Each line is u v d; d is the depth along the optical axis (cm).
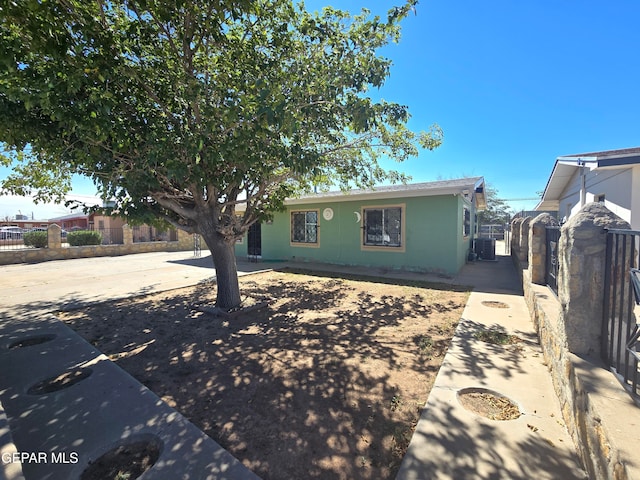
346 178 712
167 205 525
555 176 1002
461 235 1065
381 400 294
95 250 1680
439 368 352
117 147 381
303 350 412
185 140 393
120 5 380
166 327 509
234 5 356
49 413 271
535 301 449
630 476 137
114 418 264
